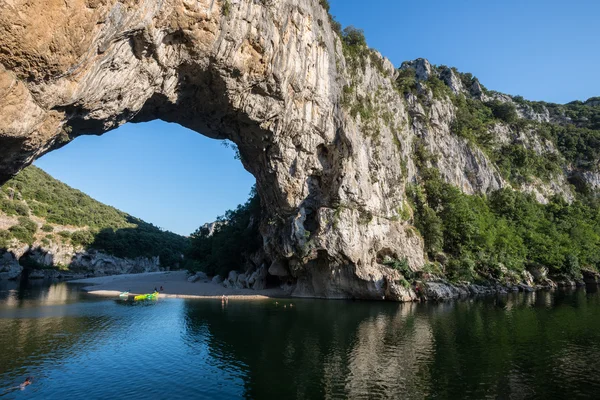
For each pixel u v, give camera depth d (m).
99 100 23.19
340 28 51.19
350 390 15.51
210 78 30.84
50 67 17.73
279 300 44.66
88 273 97.75
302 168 45.12
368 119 50.69
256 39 30.48
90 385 16.06
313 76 41.88
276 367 18.55
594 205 92.06
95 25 18.75
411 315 32.97
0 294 48.12
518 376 17.06
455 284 48.25
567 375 17.14
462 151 73.56
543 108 140.00
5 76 16.42
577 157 105.00
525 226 68.31
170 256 137.12
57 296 46.88
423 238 53.47
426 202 57.03
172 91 30.14
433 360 19.55
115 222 131.25
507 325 28.23
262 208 56.16
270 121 39.19
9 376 16.95
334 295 47.38
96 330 26.33
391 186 51.81
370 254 46.03
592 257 69.12
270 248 51.28
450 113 76.25
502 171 81.88
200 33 26.16
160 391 15.46
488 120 95.06
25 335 24.36
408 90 67.69
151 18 22.45
